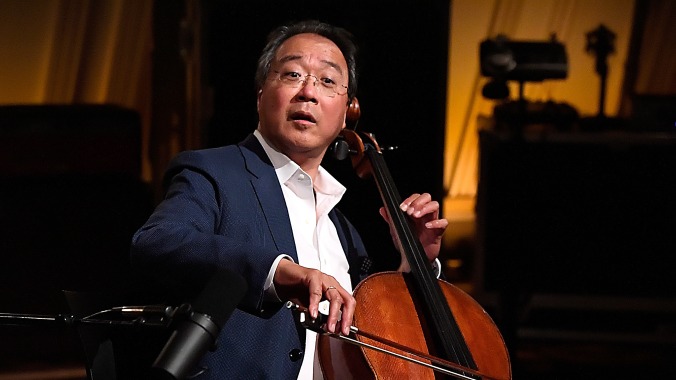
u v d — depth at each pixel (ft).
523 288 25.77
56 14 26.53
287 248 11.62
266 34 24.25
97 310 10.44
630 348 26.11
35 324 9.25
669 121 26.43
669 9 29.76
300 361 11.37
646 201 25.43
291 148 12.09
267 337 11.22
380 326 11.32
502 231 25.66
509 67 25.96
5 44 26.35
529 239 25.66
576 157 25.43
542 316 26.32
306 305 10.00
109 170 24.18
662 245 25.52
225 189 11.48
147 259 10.34
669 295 25.72
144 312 8.72
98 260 23.82
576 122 27.32
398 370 10.89
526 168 25.48
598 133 25.36
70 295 10.28
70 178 23.97
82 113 24.20
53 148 23.84
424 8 24.38
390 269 22.57
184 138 26.13
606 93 30.27
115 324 8.96
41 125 23.77
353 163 14.01
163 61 26.25
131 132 24.32
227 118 24.43
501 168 25.55
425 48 24.58
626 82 30.17
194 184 11.36
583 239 25.61
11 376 22.70
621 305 25.88
